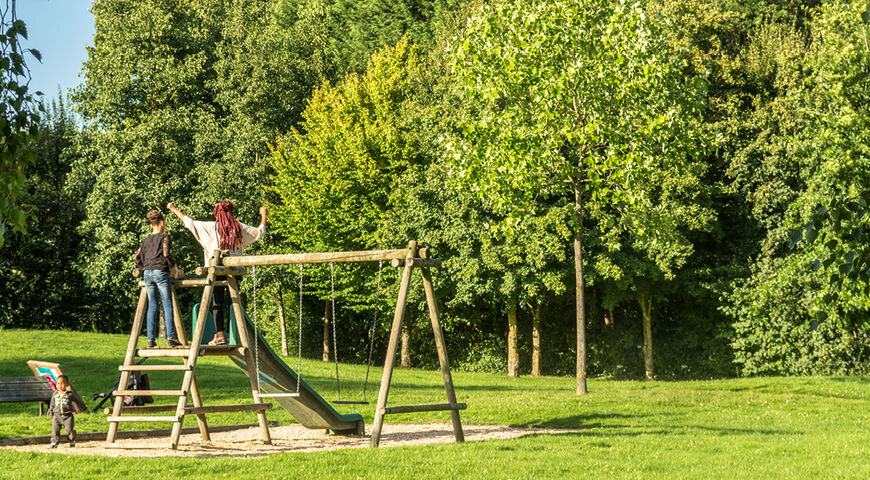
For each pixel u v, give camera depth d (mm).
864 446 11641
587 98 19156
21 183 5379
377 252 11508
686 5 38312
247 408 11938
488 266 33125
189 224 11953
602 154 20531
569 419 15523
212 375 25875
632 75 18672
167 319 11672
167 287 11648
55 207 48531
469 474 9094
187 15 45938
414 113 39156
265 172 41031
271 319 50625
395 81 43969
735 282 36594
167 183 39531
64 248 48719
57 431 11594
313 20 52844
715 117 37344
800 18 44406
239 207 39531
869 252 5961
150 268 11617
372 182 38844
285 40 47906
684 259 33188
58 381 11758
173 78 41094
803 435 13180
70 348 29766
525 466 9594
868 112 16734
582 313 20016
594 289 42688
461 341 45938
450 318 43344
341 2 66562
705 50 38719
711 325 39406
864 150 10445
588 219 34531
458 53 19844
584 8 19344
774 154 34531
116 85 40344
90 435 12656
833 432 13836
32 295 48844
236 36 43781
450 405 12070
